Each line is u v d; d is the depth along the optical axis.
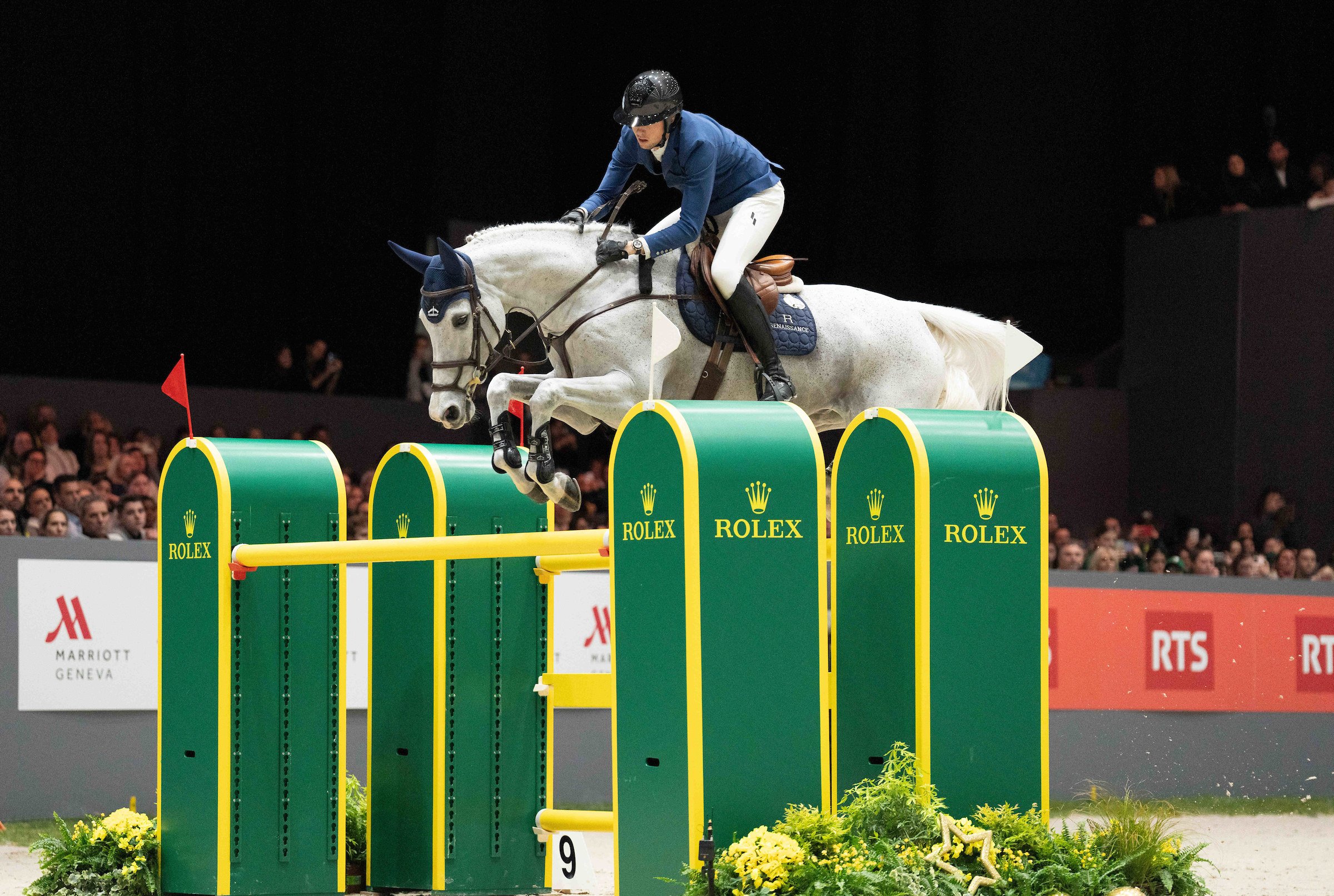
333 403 17.16
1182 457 19.16
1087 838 6.19
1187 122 22.08
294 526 7.73
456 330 6.92
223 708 7.43
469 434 17.89
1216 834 11.89
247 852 7.46
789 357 7.29
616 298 7.02
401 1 21.00
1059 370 22.47
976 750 5.93
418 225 21.34
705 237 7.24
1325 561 18.16
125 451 13.94
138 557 11.16
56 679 10.76
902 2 22.62
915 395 7.64
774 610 5.79
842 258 22.62
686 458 5.70
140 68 18.97
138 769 11.05
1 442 14.16
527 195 22.67
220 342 19.80
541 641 8.22
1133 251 19.88
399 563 8.20
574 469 17.78
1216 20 21.98
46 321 18.47
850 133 22.66
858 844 5.60
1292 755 14.64
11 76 18.00
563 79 22.92
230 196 19.78
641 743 5.89
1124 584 13.89
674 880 5.67
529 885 8.05
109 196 18.84
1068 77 22.28
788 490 5.85
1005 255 22.45
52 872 7.60
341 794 7.79
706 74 22.58
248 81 19.84
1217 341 18.83
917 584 5.91
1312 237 18.44
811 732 5.81
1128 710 13.79
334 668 7.83
